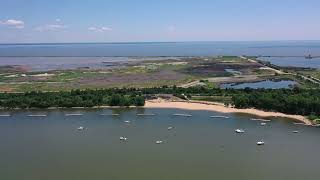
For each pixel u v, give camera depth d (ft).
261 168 391.24
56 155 434.30
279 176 371.97
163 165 399.24
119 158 420.77
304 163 404.98
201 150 445.37
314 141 476.95
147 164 402.72
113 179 366.43
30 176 377.30
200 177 369.71
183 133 513.86
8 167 401.29
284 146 458.50
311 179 365.20
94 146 463.83
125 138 491.31
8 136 511.40
